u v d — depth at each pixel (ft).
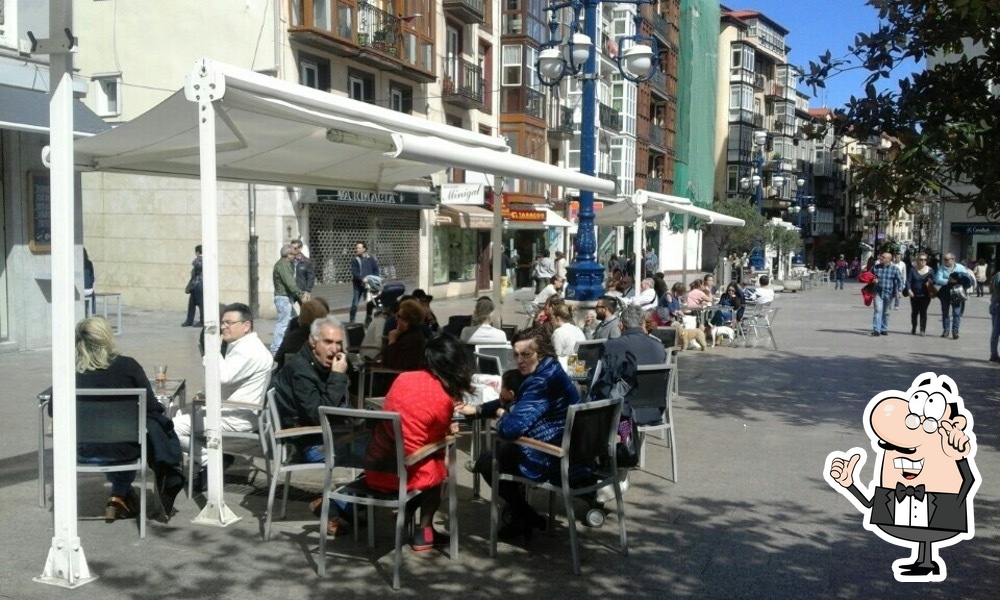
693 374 40.04
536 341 16.92
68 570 15.17
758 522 18.93
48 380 34.63
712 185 174.50
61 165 14.90
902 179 25.34
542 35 112.16
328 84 72.49
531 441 16.57
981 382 38.58
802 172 264.11
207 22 67.41
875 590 15.31
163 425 18.11
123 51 69.51
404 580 15.62
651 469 23.24
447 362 16.44
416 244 86.12
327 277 72.49
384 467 15.80
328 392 17.81
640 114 155.94
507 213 98.32
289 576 15.72
